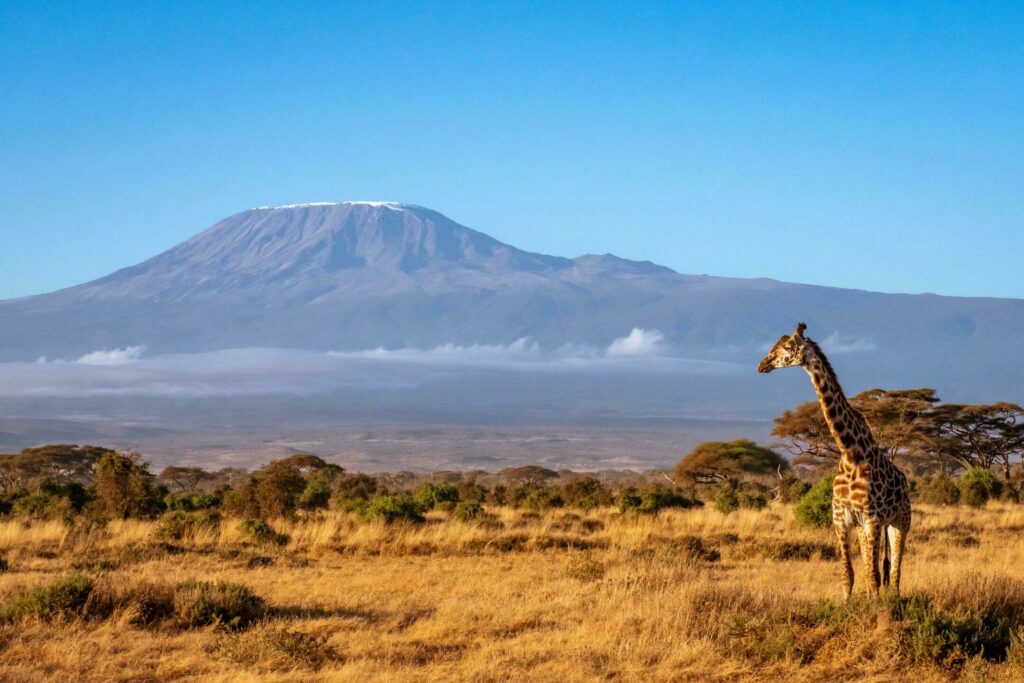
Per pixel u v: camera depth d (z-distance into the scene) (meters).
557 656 15.27
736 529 34.75
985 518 37.97
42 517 41.72
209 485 126.62
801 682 14.10
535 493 52.72
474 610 18.77
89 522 34.00
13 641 16.25
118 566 25.88
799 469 88.75
